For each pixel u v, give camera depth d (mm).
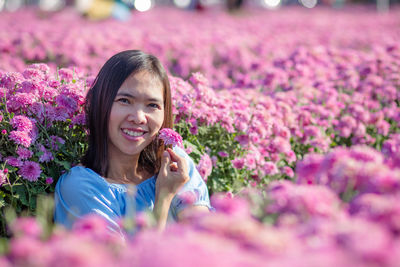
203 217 1005
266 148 3109
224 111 3057
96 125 2080
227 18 16281
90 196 2000
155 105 2053
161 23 12930
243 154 3031
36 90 2434
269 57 7406
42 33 7691
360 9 25906
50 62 6059
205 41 8453
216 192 2807
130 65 2016
